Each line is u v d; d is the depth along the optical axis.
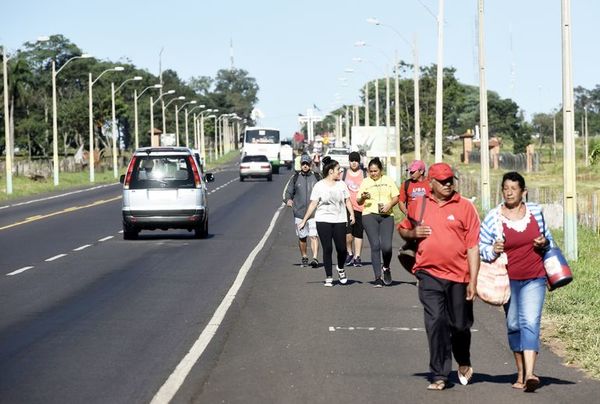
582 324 21.06
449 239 15.73
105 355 18.56
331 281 28.50
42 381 16.36
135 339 20.23
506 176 15.73
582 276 29.03
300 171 33.69
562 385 16.05
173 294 26.91
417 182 28.17
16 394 15.45
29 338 20.41
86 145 199.50
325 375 16.70
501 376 16.80
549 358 18.25
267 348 19.19
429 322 15.77
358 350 18.97
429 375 16.72
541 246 15.64
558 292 25.39
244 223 54.91
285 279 30.17
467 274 15.78
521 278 15.73
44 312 23.84
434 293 15.80
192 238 45.22
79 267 33.50
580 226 46.25
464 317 15.83
